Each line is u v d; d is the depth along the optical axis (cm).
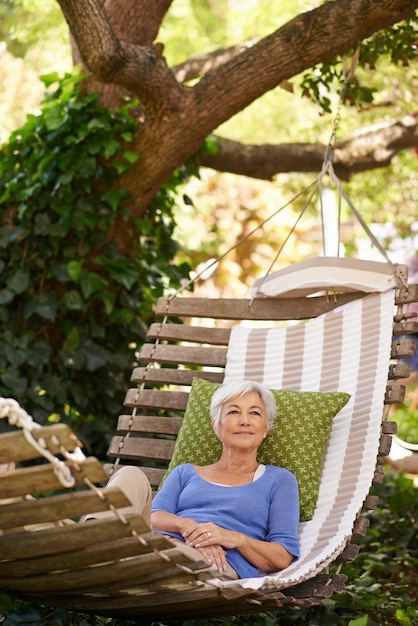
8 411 241
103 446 629
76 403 629
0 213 628
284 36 556
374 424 425
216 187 1373
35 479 256
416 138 788
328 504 407
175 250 690
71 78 618
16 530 287
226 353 491
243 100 579
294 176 1174
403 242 1270
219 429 405
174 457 438
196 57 804
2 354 609
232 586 309
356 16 529
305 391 446
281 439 421
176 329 505
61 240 627
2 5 1150
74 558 290
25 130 615
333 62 617
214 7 1400
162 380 493
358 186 1093
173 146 595
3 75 1170
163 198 666
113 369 641
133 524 271
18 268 619
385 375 441
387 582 534
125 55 535
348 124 1006
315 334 473
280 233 1397
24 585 315
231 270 1362
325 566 366
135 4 624
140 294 659
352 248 1349
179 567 295
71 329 627
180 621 381
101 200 618
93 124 595
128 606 332
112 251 630
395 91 855
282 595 329
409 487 715
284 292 490
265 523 389
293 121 1109
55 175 613
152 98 569
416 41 603
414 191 1104
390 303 462
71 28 521
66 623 372
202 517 387
